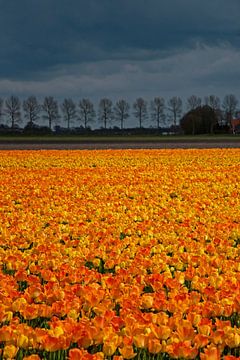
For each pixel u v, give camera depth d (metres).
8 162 43.06
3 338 6.96
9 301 8.43
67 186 27.41
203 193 25.08
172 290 9.43
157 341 6.73
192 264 11.73
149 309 8.88
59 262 11.49
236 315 8.65
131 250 12.84
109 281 9.45
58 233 15.11
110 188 26.53
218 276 9.98
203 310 8.11
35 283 9.88
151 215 18.41
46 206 20.31
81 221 16.77
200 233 15.18
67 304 8.16
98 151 56.62
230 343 7.03
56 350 6.96
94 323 7.36
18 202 22.78
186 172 34.50
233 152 53.22
